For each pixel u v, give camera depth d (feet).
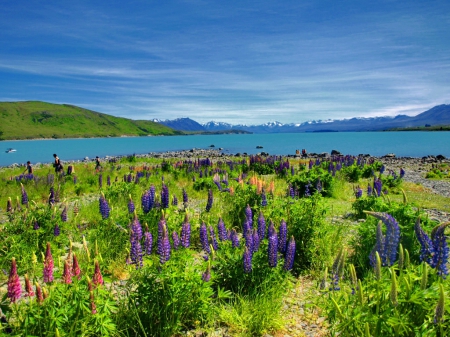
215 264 19.93
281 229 20.90
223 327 17.62
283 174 75.97
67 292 14.15
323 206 27.71
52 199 33.99
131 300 16.70
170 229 26.78
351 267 14.28
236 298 19.36
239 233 32.19
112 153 291.79
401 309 12.76
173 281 16.16
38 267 22.66
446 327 11.84
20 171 106.42
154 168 91.25
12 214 31.83
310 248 24.64
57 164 81.76
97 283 14.75
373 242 24.18
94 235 27.14
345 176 75.72
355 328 12.53
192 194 54.85
